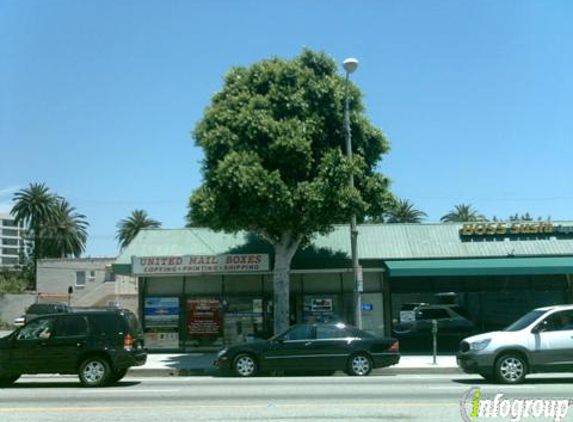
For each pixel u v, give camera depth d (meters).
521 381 15.05
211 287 25.48
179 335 25.23
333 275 25.53
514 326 15.85
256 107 22.31
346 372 18.34
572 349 15.05
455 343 24.73
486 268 23.56
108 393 14.35
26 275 77.00
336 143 23.06
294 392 14.02
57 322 16.48
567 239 25.61
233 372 19.09
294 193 20.92
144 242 26.67
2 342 16.30
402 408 11.45
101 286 60.12
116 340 16.33
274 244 22.86
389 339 18.58
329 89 22.61
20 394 14.43
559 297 24.70
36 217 69.56
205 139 22.05
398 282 25.30
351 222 21.77
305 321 25.25
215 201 20.92
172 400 12.94
